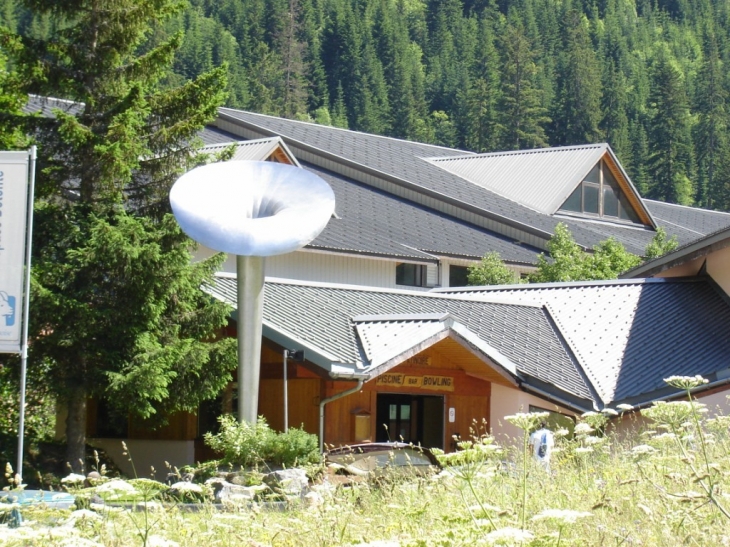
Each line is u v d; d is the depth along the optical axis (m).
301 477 13.12
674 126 93.56
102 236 18.27
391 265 32.50
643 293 26.66
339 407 19.81
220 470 15.13
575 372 22.73
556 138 98.38
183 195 18.38
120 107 19.31
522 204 44.06
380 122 103.75
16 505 8.45
